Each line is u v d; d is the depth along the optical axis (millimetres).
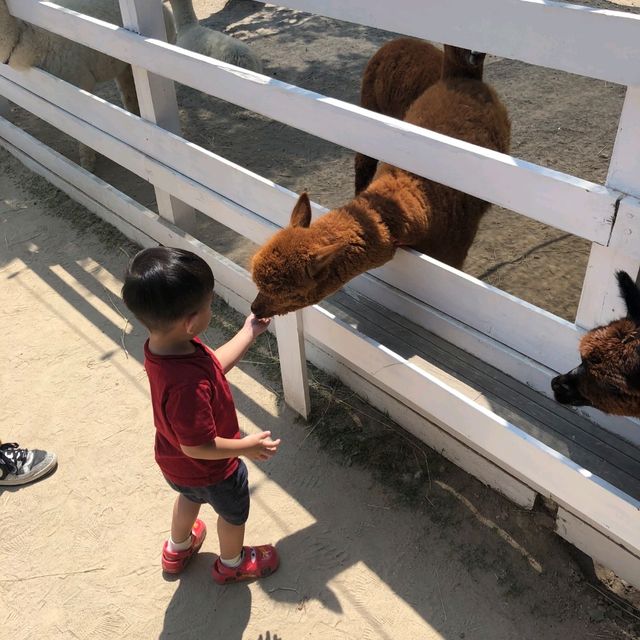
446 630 2500
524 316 2479
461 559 2725
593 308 2279
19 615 2635
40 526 2957
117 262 4578
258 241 3420
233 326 3975
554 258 4090
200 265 2057
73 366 3785
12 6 4398
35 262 4645
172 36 5617
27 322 4125
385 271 2953
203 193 3621
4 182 5574
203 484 2311
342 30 8117
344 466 3133
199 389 2070
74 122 4527
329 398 3463
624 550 2508
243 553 2684
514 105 5812
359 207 2650
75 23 3879
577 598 2568
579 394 2137
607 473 2270
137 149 4070
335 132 2617
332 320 2928
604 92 5988
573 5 1816
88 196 5000
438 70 3770
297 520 2918
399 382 2770
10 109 6133
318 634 2514
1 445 3156
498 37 1999
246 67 5820
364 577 2686
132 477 3146
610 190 1933
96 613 2627
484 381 2633
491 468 2895
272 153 5531
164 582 2717
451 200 2867
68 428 3410
